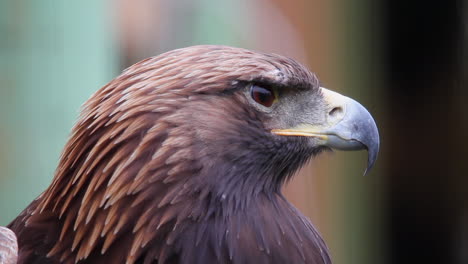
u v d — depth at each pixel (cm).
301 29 1689
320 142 849
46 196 791
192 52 791
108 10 1030
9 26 929
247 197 799
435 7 2033
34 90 943
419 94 2080
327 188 1717
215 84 779
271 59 817
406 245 2162
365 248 1944
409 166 2125
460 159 2131
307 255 809
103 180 753
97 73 974
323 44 1739
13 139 939
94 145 764
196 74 775
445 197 2152
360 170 1848
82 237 758
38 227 783
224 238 770
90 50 970
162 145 751
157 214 748
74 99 957
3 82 933
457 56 2055
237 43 1317
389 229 2130
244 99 793
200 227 760
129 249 750
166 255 752
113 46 1116
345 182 1792
